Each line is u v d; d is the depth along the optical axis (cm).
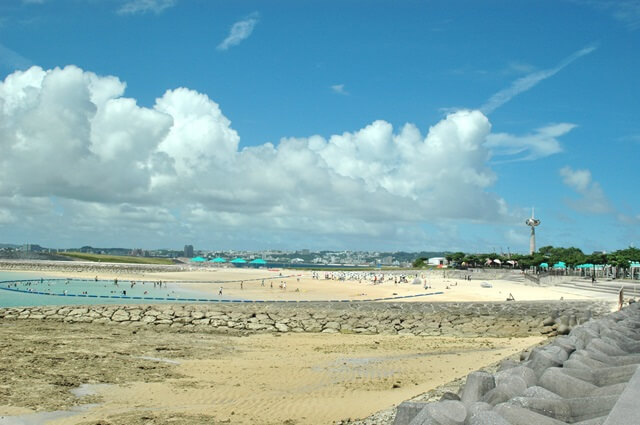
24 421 1625
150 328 4181
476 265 16662
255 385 2214
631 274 9606
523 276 11606
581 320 4312
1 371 2244
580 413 775
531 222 17362
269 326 4438
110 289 9669
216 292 9075
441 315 4653
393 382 2289
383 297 7888
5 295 7650
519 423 701
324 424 1603
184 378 2314
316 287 10612
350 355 3103
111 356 2766
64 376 2222
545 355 1162
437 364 2777
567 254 14288
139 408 1809
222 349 3238
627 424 566
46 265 18238
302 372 2527
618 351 1401
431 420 733
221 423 1641
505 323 4609
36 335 3444
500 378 1012
